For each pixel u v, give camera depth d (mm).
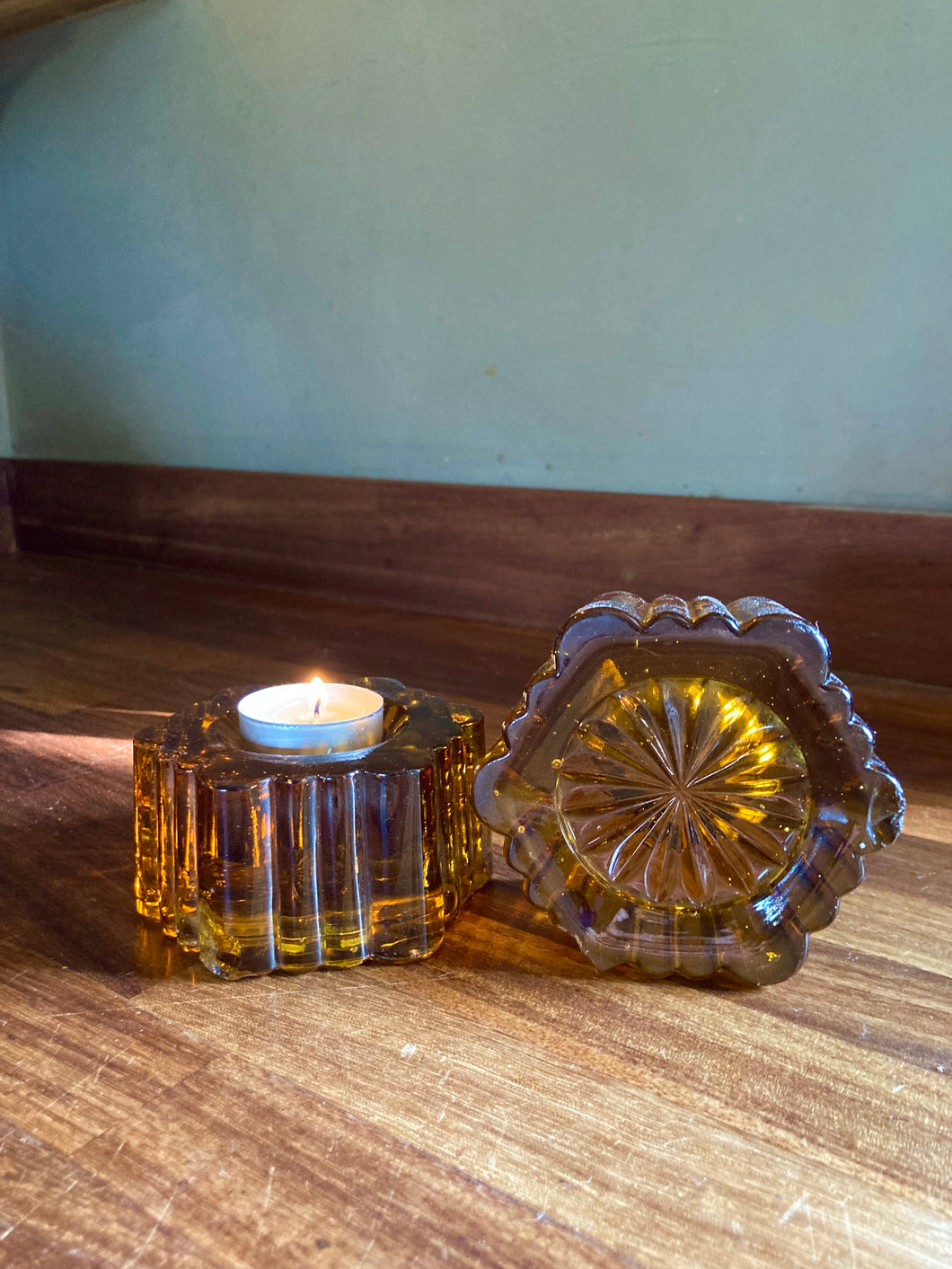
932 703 467
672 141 523
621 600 246
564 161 558
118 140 753
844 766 237
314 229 664
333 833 245
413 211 618
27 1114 202
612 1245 170
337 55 626
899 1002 241
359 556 681
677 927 249
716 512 536
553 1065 217
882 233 478
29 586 752
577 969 256
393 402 656
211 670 527
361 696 288
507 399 607
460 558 633
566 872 251
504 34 562
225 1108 203
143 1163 188
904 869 309
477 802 245
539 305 583
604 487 583
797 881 246
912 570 487
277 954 252
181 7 691
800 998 243
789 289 506
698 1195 181
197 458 775
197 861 249
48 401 867
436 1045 223
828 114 480
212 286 728
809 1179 185
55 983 250
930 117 458
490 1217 176
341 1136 195
